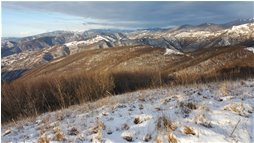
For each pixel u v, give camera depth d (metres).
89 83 17.58
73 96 15.74
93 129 6.49
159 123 5.86
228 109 6.61
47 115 10.90
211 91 9.98
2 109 14.55
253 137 5.28
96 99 14.94
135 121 6.59
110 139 5.67
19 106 14.42
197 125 5.70
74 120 8.22
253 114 6.34
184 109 6.79
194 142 5.08
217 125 5.72
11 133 8.49
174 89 12.38
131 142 5.48
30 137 7.13
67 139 6.07
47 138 6.21
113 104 9.88
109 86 18.86
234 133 5.39
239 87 10.38
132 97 11.61
